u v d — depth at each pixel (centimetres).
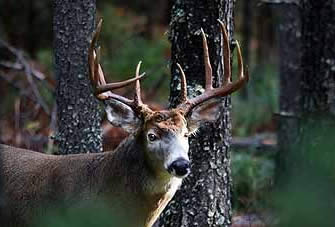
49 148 1541
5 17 3062
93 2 1232
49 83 1927
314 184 603
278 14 2091
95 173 986
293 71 2008
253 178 1594
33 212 1006
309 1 1326
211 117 975
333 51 1312
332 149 622
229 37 1094
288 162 1347
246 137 2228
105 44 2809
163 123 918
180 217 1109
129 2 3238
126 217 973
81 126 1229
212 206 1105
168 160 888
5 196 1024
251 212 1420
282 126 1702
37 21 3075
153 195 965
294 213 581
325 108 1308
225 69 992
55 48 1239
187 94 1073
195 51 1079
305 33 1337
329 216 578
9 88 1947
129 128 958
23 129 1631
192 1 1075
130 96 1934
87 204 975
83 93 1226
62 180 998
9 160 1052
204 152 1094
